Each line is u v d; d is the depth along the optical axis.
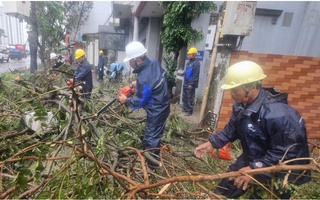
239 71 1.51
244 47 6.80
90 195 1.39
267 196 1.45
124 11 11.74
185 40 6.24
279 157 1.37
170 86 7.16
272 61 3.66
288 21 6.64
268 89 1.66
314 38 6.52
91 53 17.95
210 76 3.85
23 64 20.42
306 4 6.50
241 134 1.68
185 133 3.72
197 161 3.04
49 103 3.70
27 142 2.25
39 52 7.80
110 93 5.66
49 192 1.33
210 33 4.23
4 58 22.06
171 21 6.23
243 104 1.62
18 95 3.90
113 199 1.56
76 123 2.56
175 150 3.22
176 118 3.82
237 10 3.24
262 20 6.60
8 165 1.88
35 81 4.96
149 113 2.81
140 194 1.53
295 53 6.87
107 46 13.82
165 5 6.27
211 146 2.05
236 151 3.64
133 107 2.80
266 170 1.18
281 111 1.40
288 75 3.74
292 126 1.36
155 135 2.85
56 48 8.43
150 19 9.58
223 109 3.70
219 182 2.23
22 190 1.39
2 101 3.57
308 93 3.87
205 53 6.73
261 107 1.46
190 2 5.83
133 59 2.70
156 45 9.89
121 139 3.06
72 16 14.09
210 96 3.93
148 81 2.66
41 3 6.97
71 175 1.56
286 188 1.33
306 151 1.46
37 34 7.15
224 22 3.34
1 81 3.93
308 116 4.02
